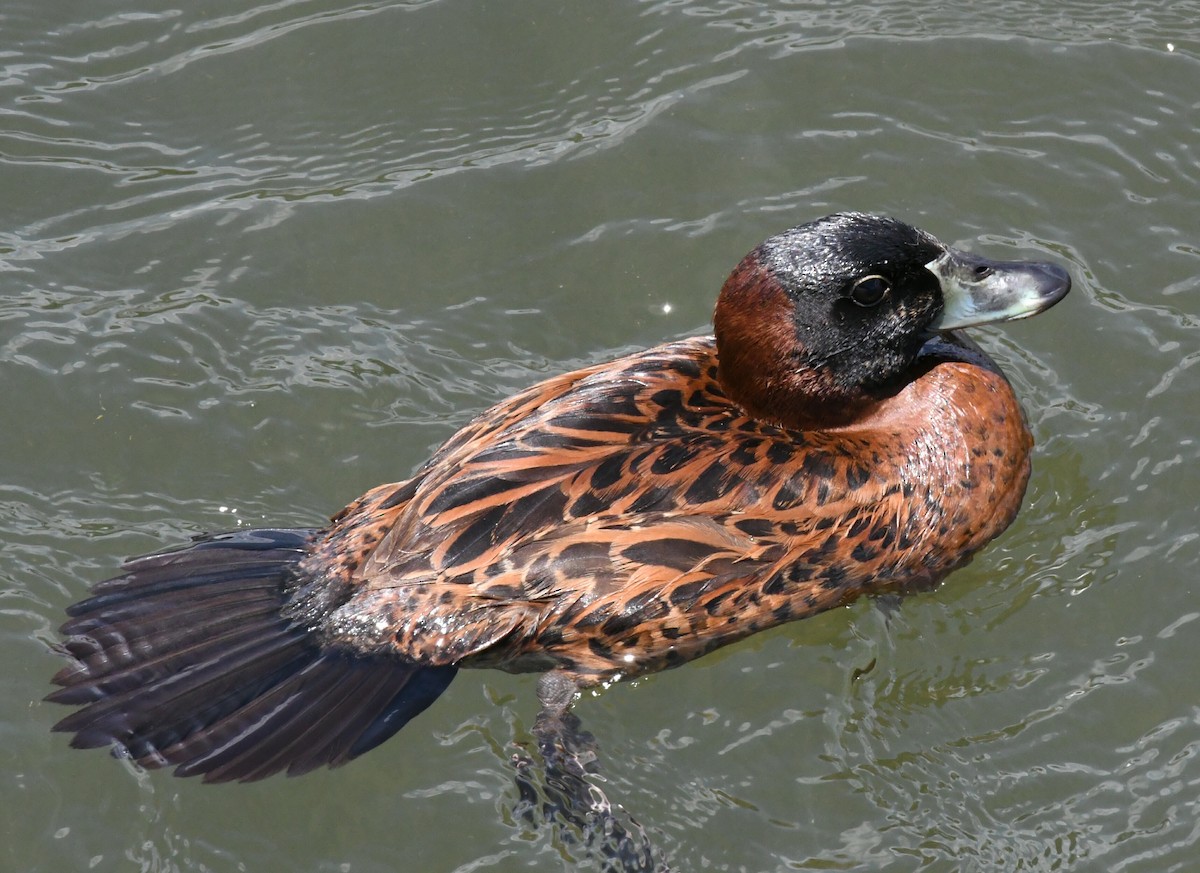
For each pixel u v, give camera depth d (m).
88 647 10.91
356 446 13.38
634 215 15.07
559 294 14.56
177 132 15.73
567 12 16.55
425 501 11.01
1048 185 14.98
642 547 10.93
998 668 11.84
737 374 11.91
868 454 11.77
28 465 13.05
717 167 15.36
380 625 10.79
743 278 11.73
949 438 12.08
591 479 10.99
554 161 15.49
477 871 10.75
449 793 11.12
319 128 15.82
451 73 16.28
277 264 14.68
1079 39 16.12
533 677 11.57
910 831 10.83
